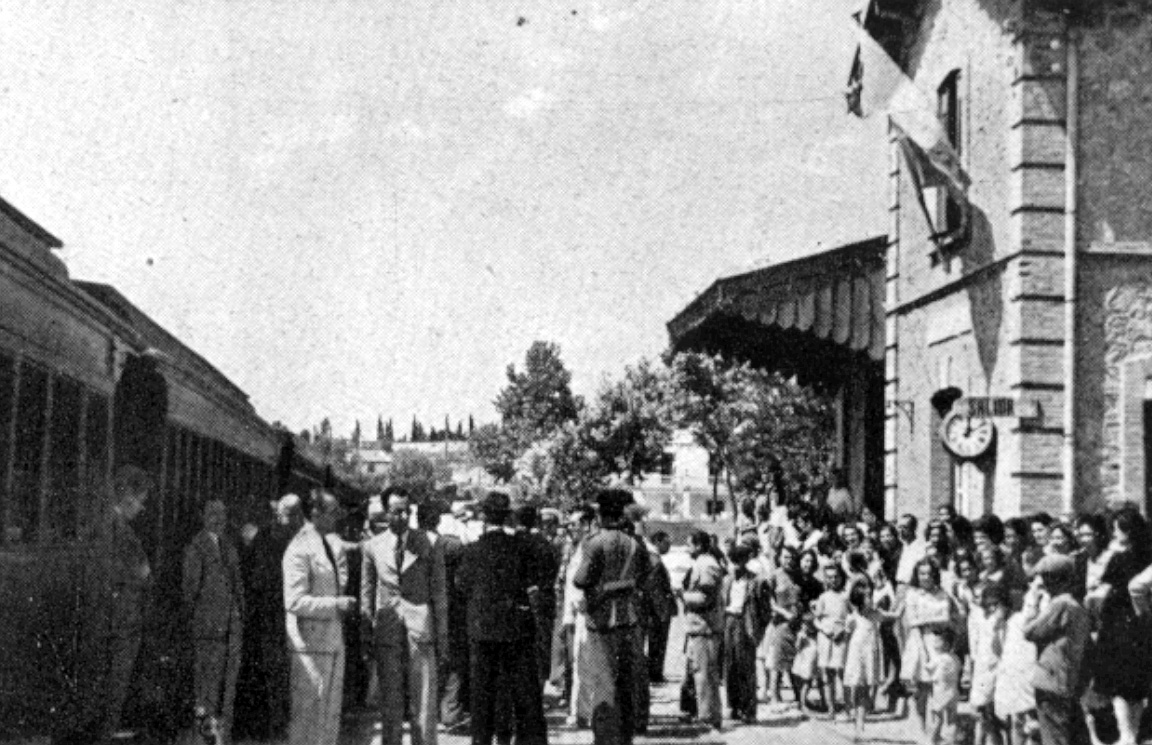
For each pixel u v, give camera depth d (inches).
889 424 813.9
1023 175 610.9
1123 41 611.5
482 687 398.3
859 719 486.0
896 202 815.7
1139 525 385.7
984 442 627.2
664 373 2103.8
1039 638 358.3
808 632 580.4
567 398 2150.6
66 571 381.1
